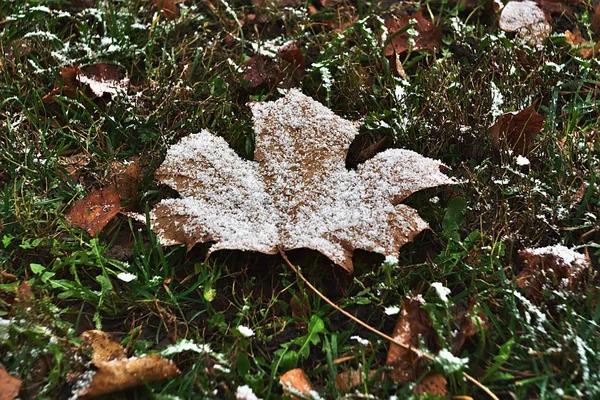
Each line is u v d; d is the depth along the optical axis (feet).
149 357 1.88
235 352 1.93
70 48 2.39
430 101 2.26
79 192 2.15
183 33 2.48
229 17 2.51
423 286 2.02
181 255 2.07
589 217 2.11
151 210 2.07
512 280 2.01
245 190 2.06
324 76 2.30
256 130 2.13
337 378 1.89
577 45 2.41
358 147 2.24
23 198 2.12
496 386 1.90
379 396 1.89
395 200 2.03
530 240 2.06
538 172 2.17
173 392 1.89
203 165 2.09
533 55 2.38
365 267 2.04
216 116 2.25
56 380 1.89
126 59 2.40
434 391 1.87
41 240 2.06
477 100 2.27
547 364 1.91
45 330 1.92
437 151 2.20
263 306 2.01
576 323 1.95
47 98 2.28
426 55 2.39
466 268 2.03
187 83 2.33
